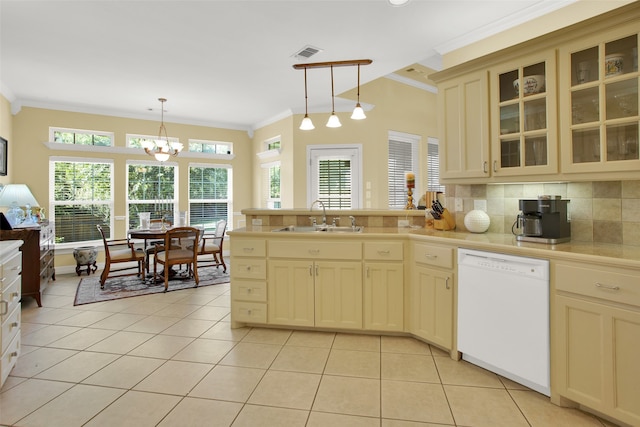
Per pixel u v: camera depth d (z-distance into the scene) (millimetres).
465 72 2682
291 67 3984
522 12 2760
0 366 2033
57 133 5504
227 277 5242
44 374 2271
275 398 1996
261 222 3611
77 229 5637
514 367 2066
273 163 6539
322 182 5809
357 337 2877
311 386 2121
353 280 2855
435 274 2553
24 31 3104
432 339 2584
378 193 5648
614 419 1731
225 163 7004
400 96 5984
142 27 3045
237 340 2838
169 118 6383
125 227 6000
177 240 4668
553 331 1899
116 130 5918
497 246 2158
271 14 2838
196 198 6770
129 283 4855
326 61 3812
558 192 2475
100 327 3143
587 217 2328
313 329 3045
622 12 1868
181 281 4973
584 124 2086
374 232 2973
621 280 1635
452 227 3072
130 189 6121
